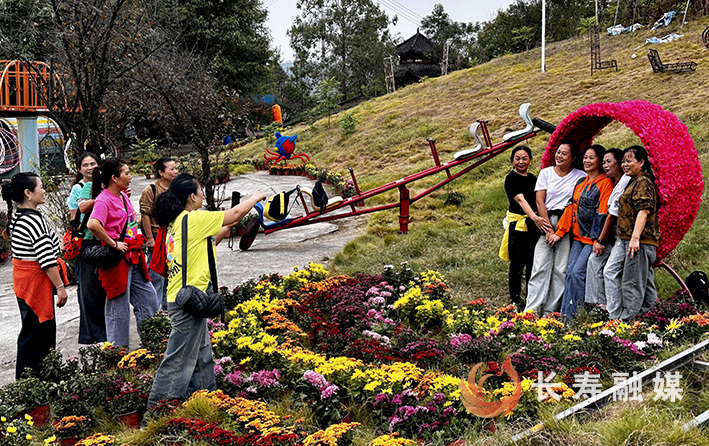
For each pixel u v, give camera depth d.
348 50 56.78
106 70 8.25
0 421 3.79
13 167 16.38
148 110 11.19
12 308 7.07
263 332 5.02
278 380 4.45
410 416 3.60
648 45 21.09
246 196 14.48
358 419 3.92
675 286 6.02
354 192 13.38
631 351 4.36
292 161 20.02
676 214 5.26
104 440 3.52
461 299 6.50
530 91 19.92
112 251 4.98
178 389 4.04
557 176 5.94
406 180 9.27
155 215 4.09
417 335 5.18
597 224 5.50
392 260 8.00
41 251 4.73
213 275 4.03
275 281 7.00
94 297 5.32
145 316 5.50
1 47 8.74
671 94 14.88
